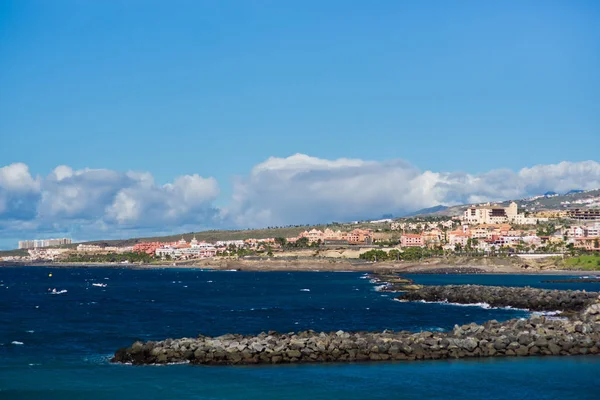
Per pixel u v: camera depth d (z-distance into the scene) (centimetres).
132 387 5916
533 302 12888
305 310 13062
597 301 9625
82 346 8225
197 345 7062
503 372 6362
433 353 7019
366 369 6544
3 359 7288
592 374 6262
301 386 5897
